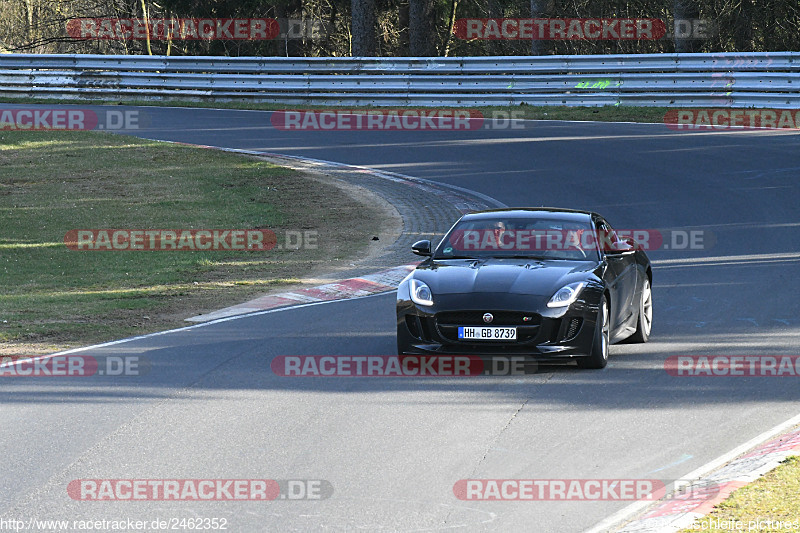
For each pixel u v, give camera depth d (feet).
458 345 111.86
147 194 254.47
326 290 166.71
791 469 72.13
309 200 246.47
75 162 289.12
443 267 120.67
